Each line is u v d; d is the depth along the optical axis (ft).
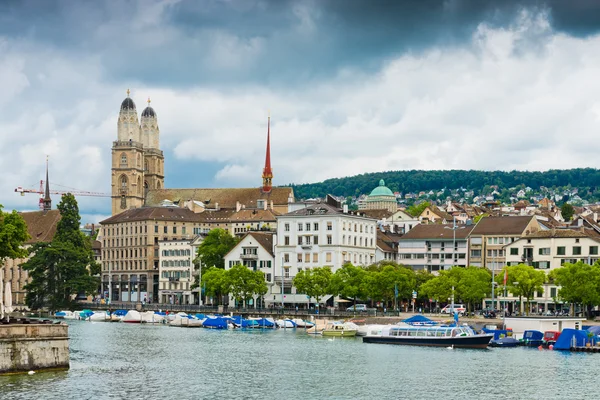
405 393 377.71
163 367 444.96
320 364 463.01
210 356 497.05
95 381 385.70
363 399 363.97
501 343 559.38
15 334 381.81
